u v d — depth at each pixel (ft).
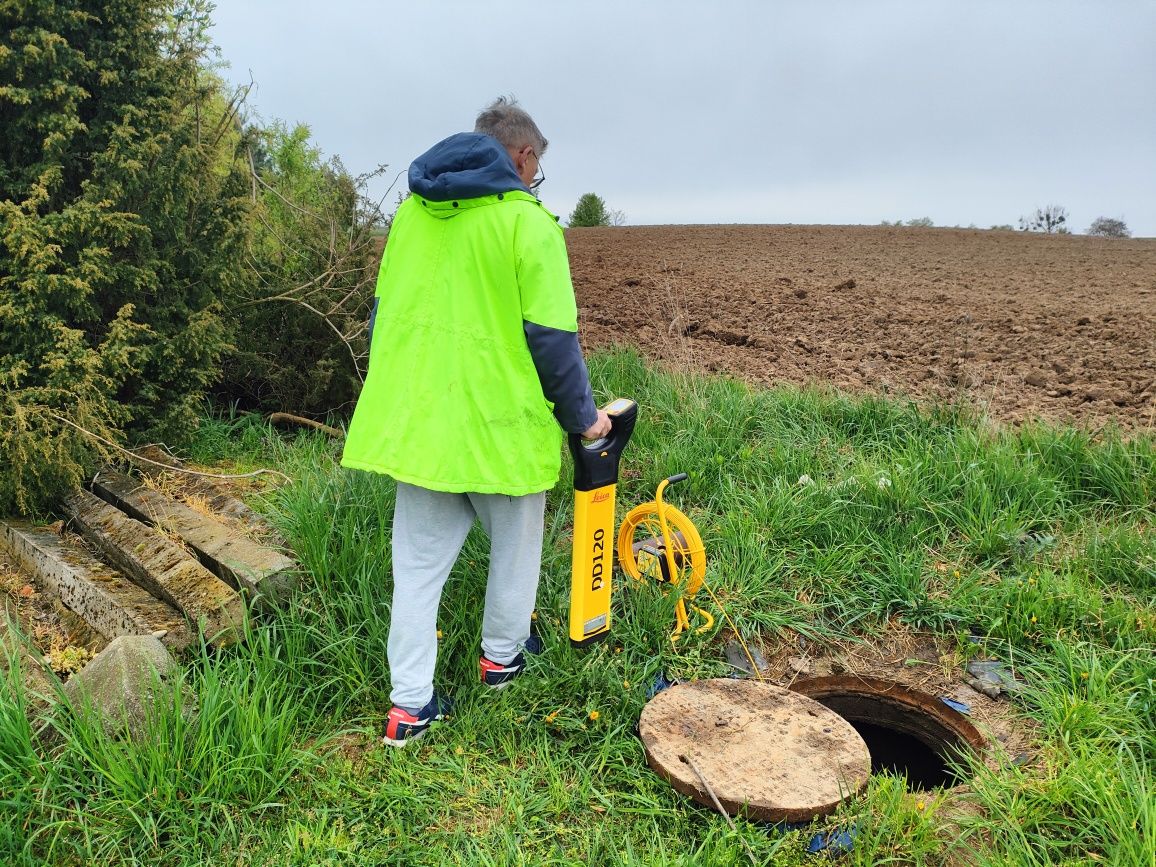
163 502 13.12
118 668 8.76
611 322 31.27
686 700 9.88
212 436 16.39
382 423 8.63
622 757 9.13
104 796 8.00
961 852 8.13
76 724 8.16
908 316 32.19
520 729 9.54
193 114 16.14
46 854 7.56
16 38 13.32
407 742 9.13
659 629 11.02
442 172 8.29
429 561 8.95
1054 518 14.28
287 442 17.62
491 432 8.44
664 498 14.98
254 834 8.04
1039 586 12.04
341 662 10.07
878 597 12.42
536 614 11.27
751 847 7.89
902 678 11.11
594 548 9.74
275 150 24.14
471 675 10.31
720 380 20.61
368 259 18.63
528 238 8.09
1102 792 8.23
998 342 27.07
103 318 15.14
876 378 22.81
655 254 62.90
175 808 7.97
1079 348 25.73
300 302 17.39
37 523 13.01
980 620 11.90
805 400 18.93
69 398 13.16
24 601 11.56
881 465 15.64
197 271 16.10
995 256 63.16
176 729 8.22
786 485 14.88
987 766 9.25
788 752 9.00
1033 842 8.11
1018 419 18.70
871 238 83.66
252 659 9.55
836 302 35.99
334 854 7.78
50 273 13.73
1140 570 12.44
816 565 13.00
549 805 8.48
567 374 8.36
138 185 14.38
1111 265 55.26
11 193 13.87
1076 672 10.44
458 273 8.33
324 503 12.42
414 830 8.17
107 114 14.71
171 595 10.53
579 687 9.99
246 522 13.06
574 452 9.27
